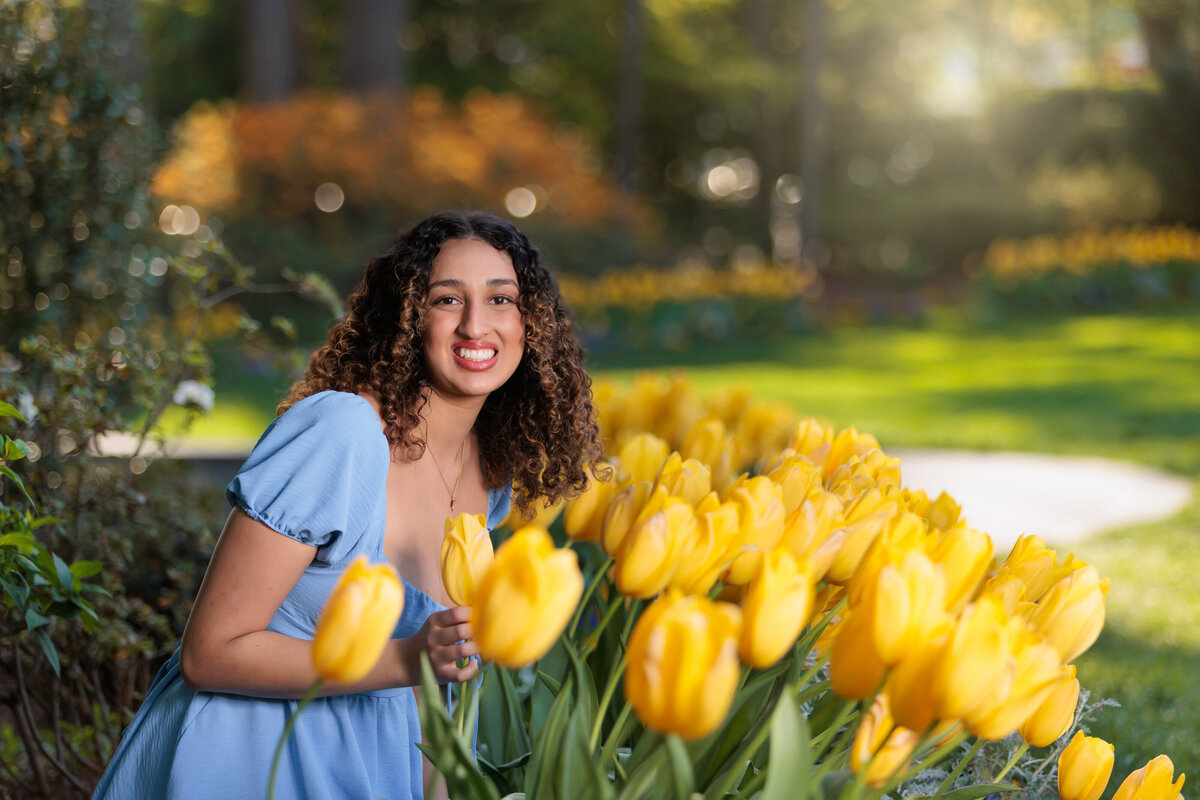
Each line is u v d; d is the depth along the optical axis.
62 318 3.62
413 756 2.00
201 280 3.48
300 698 1.82
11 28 3.33
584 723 1.43
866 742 1.27
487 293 2.00
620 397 4.38
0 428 2.75
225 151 17.16
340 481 1.75
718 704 1.07
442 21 31.98
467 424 2.09
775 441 4.27
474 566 1.43
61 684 3.09
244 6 21.73
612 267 18.92
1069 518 6.48
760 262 31.36
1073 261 18.66
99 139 3.57
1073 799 1.69
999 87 32.16
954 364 13.81
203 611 1.72
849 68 34.31
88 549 3.06
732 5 34.53
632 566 1.37
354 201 17.44
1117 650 4.23
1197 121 23.94
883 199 31.52
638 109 31.05
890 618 1.20
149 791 1.84
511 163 19.02
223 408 10.30
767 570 1.19
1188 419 9.41
